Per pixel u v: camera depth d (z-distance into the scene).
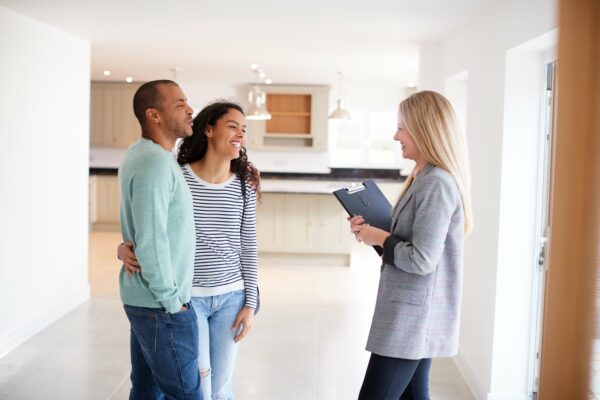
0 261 4.37
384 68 8.21
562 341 1.32
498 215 3.63
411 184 2.22
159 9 4.50
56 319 5.28
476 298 4.11
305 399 3.77
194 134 2.53
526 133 3.58
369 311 5.87
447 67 5.43
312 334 5.10
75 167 5.67
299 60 7.54
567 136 1.30
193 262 2.29
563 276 1.32
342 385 4.01
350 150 11.06
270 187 8.43
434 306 2.17
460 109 5.53
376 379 2.21
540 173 3.59
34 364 4.23
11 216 4.51
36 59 4.85
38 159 4.91
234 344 2.61
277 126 10.73
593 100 1.28
